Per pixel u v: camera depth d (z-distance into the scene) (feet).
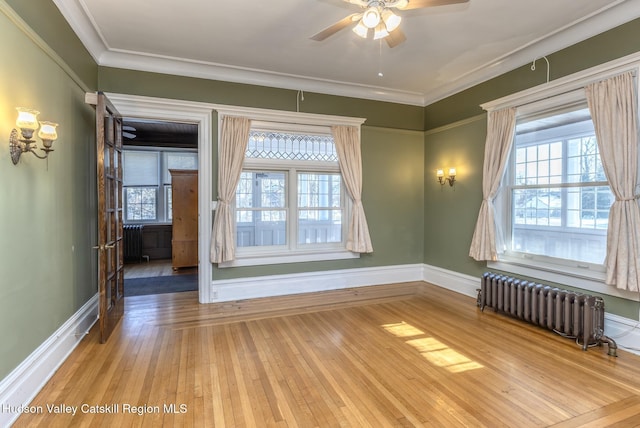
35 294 7.55
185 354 9.32
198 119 13.89
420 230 18.15
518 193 13.08
